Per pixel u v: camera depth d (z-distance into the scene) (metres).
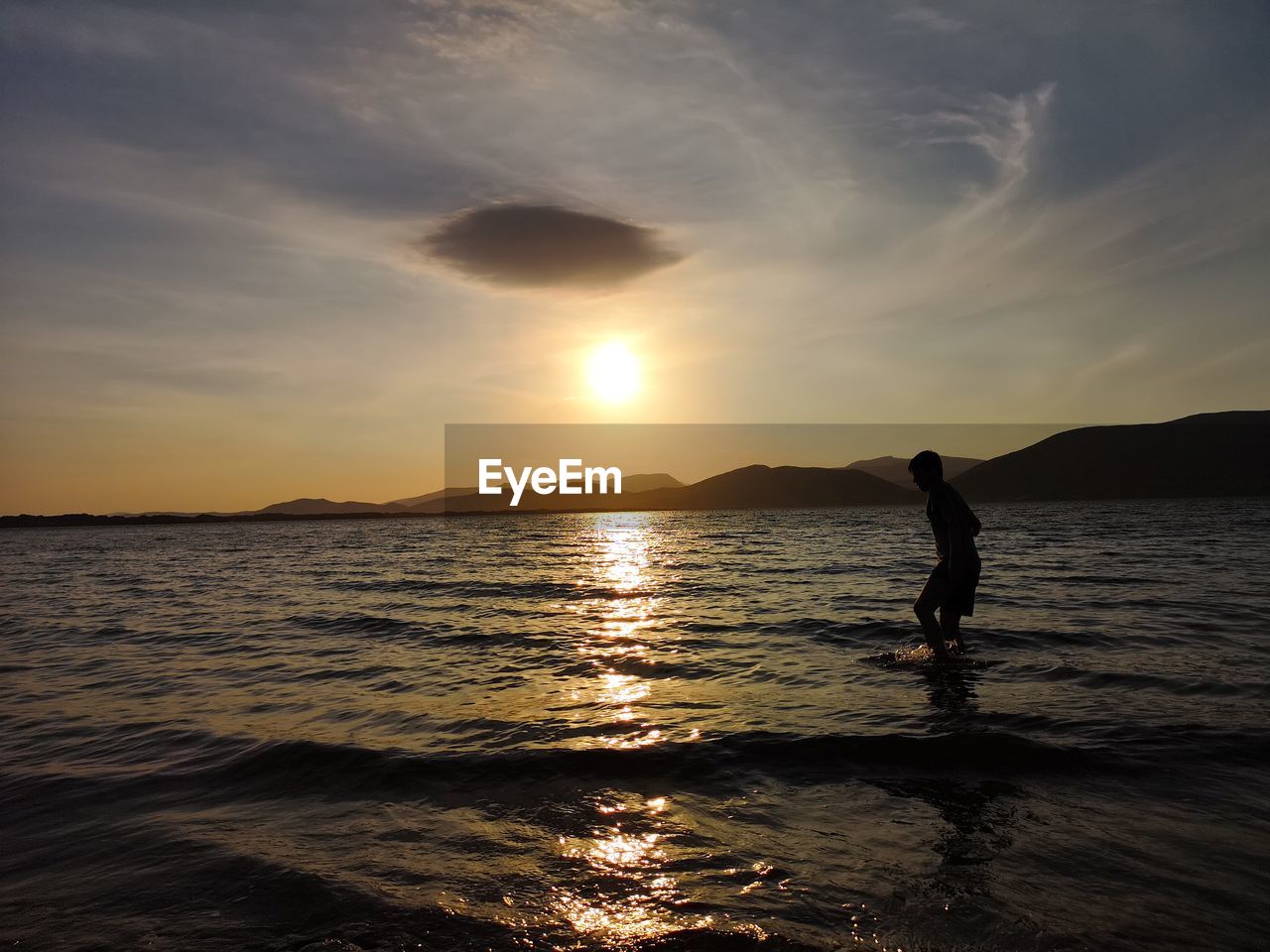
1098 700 5.61
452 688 6.86
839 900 2.84
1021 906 2.74
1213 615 9.32
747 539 37.47
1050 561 17.61
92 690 7.38
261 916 2.88
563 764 4.57
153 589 18.94
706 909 2.80
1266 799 3.73
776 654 7.89
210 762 4.94
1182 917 2.65
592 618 11.07
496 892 3.00
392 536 59.59
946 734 4.83
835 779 4.20
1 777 4.75
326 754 4.90
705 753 4.67
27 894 3.15
